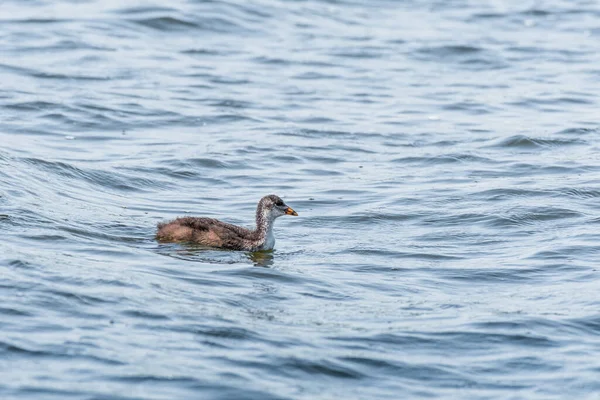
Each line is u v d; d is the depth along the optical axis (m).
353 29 41.94
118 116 28.38
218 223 18.02
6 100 28.95
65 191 20.77
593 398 12.01
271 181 23.14
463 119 29.72
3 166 21.28
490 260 17.36
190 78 33.25
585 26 44.34
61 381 11.51
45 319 13.16
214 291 15.02
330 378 12.19
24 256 15.49
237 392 11.53
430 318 14.37
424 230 19.31
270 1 44.75
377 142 27.03
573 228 19.30
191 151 25.25
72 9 40.97
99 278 14.86
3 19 38.97
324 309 14.58
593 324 14.26
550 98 32.41
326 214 20.41
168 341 12.82
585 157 25.33
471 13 46.12
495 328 13.99
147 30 38.94
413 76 35.25
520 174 23.66
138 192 21.77
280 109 30.23
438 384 12.27
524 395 12.05
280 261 17.06
